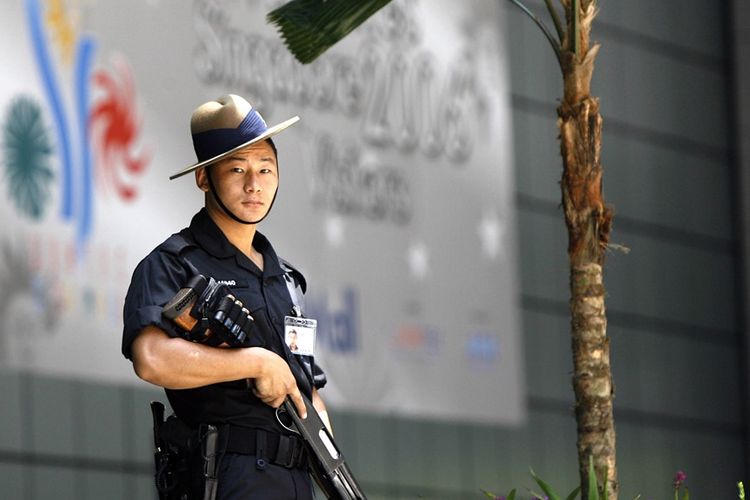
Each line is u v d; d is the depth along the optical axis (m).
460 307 23.31
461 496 24.25
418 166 22.97
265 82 20.92
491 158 24.05
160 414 6.76
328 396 21.36
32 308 18.06
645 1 28.67
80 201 18.55
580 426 8.90
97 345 18.64
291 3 9.20
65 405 20.02
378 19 22.66
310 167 21.42
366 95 22.34
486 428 24.80
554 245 26.09
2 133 17.98
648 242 27.94
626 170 27.75
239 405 6.62
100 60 18.98
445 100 23.48
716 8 29.98
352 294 21.81
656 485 27.39
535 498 9.49
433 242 23.05
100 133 18.83
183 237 6.76
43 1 18.52
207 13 20.28
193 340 6.54
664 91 28.67
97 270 18.67
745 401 29.28
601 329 8.95
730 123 29.75
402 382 22.34
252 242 6.98
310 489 6.79
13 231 17.98
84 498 20.03
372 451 23.12
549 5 9.17
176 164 19.55
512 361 23.98
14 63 18.19
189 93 19.89
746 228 29.44
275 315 6.80
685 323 28.39
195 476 6.59
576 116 9.02
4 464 19.31
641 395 27.42
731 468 28.86
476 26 24.03
